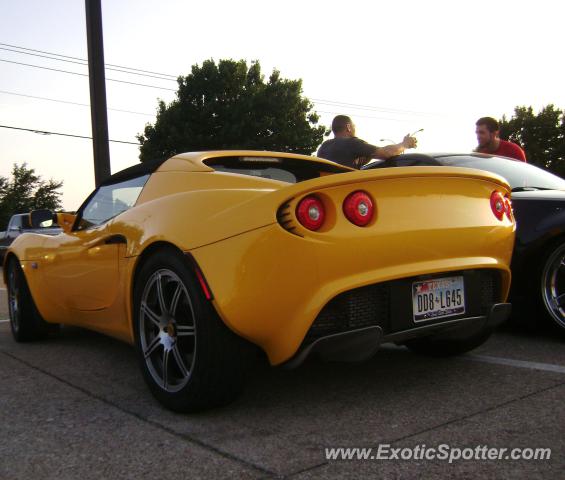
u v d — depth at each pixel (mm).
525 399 2557
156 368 2705
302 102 32250
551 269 3633
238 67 30844
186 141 29625
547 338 3762
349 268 2293
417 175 2432
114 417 2529
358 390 2795
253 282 2254
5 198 45156
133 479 1920
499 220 2766
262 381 2984
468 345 3232
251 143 30406
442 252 2510
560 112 41938
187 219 2500
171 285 2625
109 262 3107
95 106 8406
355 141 5352
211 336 2359
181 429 2354
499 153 6066
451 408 2486
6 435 2357
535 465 1916
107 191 3496
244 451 2109
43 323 4270
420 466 1941
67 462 2072
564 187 4215
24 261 4164
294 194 2238
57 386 3068
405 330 2504
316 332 2385
